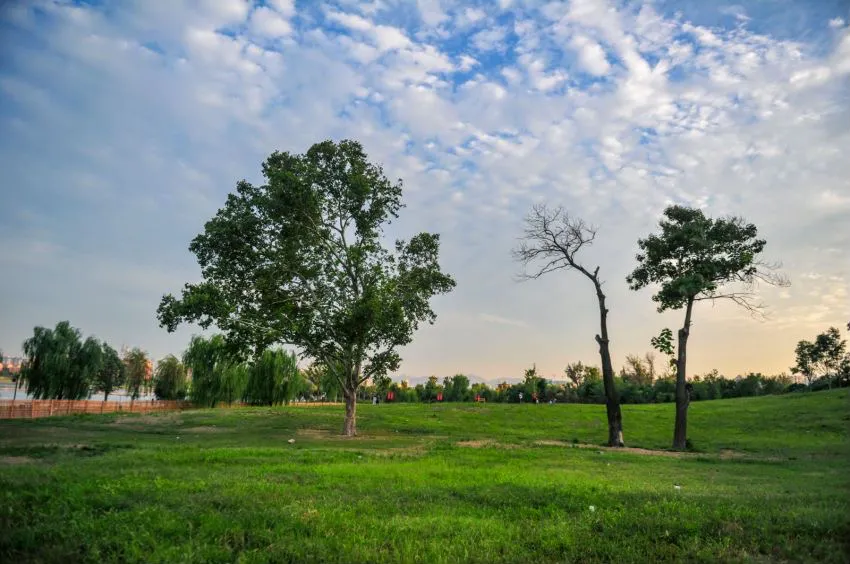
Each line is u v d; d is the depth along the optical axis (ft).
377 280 103.55
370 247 105.81
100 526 25.03
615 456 75.56
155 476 38.45
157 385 229.25
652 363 255.09
